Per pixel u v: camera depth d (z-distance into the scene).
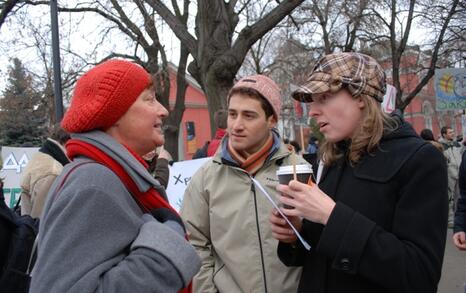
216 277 2.43
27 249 2.36
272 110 2.48
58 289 1.31
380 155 1.76
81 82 1.66
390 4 18.92
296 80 25.27
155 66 14.71
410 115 44.22
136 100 1.67
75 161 1.57
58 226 1.37
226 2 9.16
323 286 1.82
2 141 23.14
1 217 2.32
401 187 1.69
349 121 1.79
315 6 18.55
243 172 2.44
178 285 1.46
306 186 1.69
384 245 1.58
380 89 1.81
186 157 35.50
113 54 14.70
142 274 1.38
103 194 1.42
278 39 25.42
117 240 1.42
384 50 22.48
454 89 12.66
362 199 1.74
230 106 2.48
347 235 1.60
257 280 2.30
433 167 1.66
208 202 2.52
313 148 11.91
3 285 2.26
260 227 2.35
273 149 2.48
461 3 16.39
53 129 3.87
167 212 1.69
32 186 3.63
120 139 1.68
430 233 1.62
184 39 8.95
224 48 8.23
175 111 17.22
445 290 5.51
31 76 19.70
